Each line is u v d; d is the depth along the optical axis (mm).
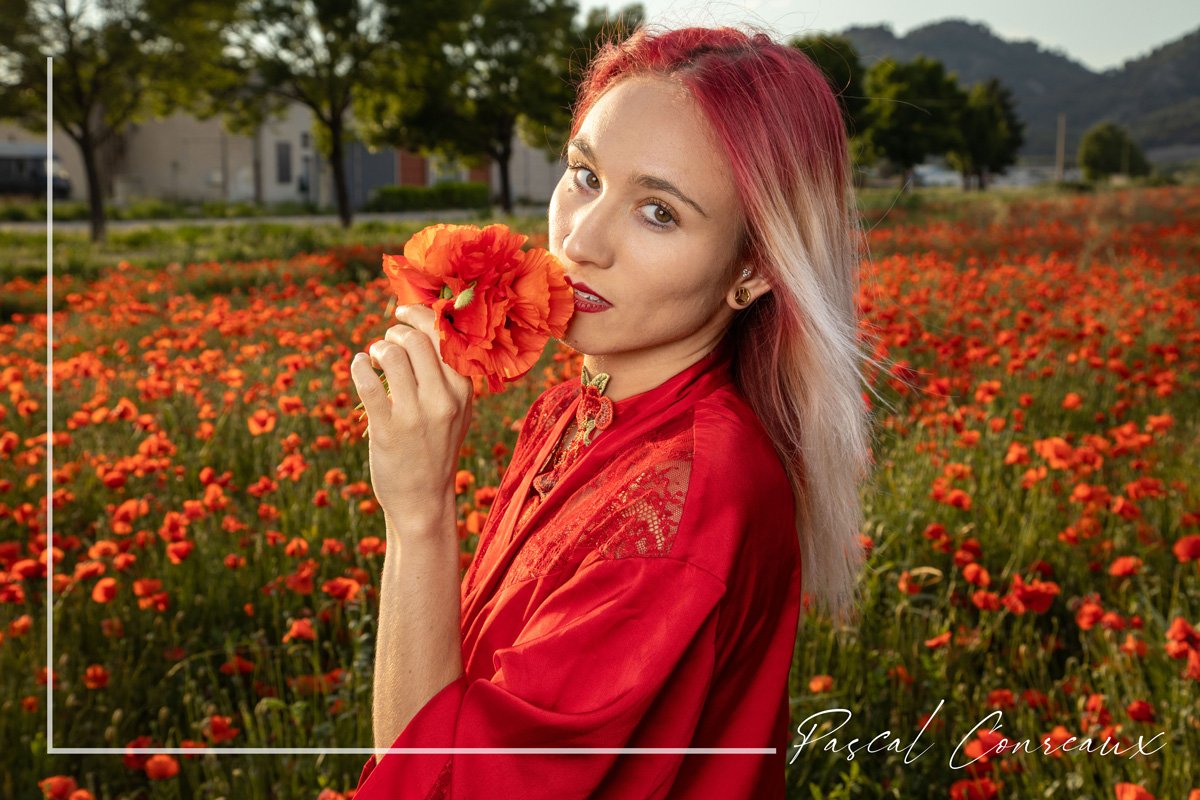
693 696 820
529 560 954
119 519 3383
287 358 5199
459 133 30719
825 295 999
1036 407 5898
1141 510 4008
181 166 35656
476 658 954
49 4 19500
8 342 7133
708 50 973
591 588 840
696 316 973
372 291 8992
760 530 886
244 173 37000
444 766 812
